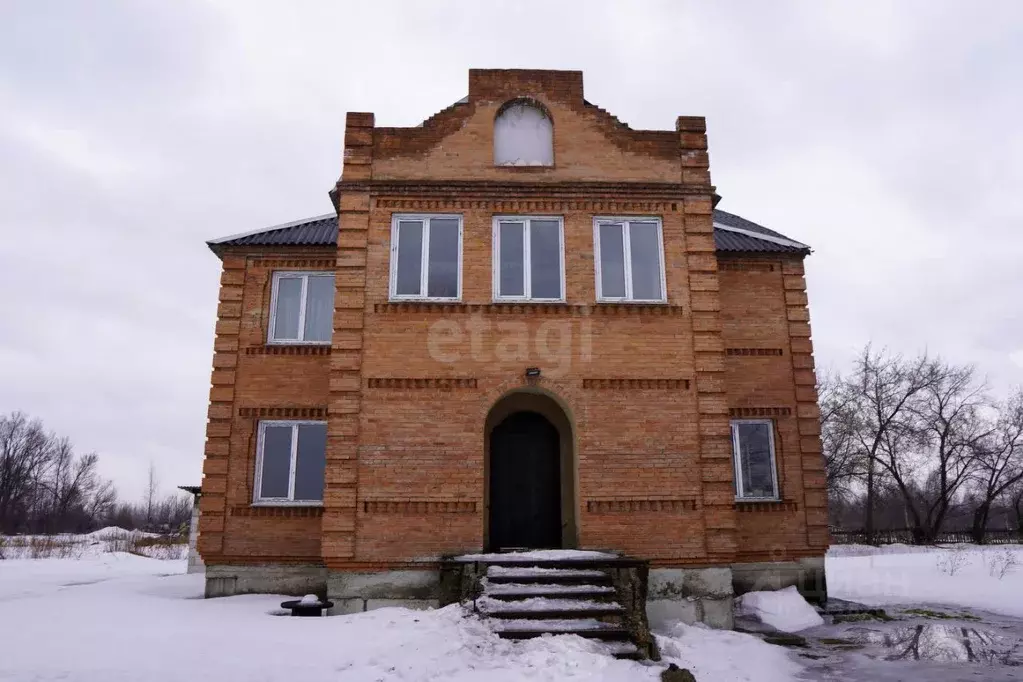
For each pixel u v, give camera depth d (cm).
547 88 1391
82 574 2358
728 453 1238
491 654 836
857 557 3228
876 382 4581
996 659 1031
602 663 806
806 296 1655
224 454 1491
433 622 980
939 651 1093
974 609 1559
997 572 2209
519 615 951
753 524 1525
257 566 1450
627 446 1232
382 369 1241
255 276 1602
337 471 1193
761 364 1612
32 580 2055
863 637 1219
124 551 3741
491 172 1345
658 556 1195
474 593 1033
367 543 1173
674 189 1350
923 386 4541
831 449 4488
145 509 10450
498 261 1312
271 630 950
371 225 1311
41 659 762
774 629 1300
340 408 1218
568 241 1318
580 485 1212
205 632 930
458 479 1203
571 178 1346
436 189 1327
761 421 1591
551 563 1063
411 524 1182
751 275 1659
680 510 1214
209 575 1443
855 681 901
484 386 1242
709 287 1308
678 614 1177
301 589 1440
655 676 809
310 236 1623
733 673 892
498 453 1395
